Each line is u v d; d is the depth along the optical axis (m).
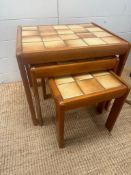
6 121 1.06
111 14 1.33
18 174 0.78
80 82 0.77
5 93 1.31
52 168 0.81
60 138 0.83
